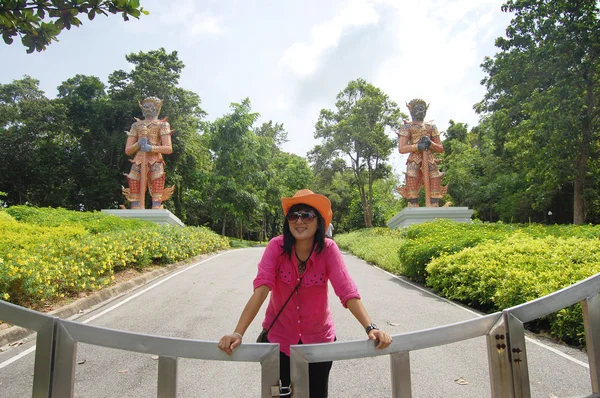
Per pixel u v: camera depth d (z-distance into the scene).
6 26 4.14
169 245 13.09
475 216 39.09
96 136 31.64
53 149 29.73
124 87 30.62
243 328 2.32
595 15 18.44
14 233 11.48
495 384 2.17
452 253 9.76
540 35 19.55
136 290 8.99
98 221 16.48
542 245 8.34
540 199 23.36
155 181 21.83
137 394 3.82
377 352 2.10
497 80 21.59
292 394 2.05
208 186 33.66
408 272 10.93
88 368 4.43
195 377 4.23
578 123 19.28
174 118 30.64
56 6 4.01
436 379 4.16
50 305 7.07
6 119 30.14
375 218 45.12
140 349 2.04
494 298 6.79
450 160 37.38
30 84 32.47
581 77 19.28
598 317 2.33
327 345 2.08
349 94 34.66
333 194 44.47
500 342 2.21
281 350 2.55
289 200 2.59
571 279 5.89
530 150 21.42
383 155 34.12
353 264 14.60
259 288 2.44
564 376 4.22
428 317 6.72
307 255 2.60
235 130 30.12
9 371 4.42
